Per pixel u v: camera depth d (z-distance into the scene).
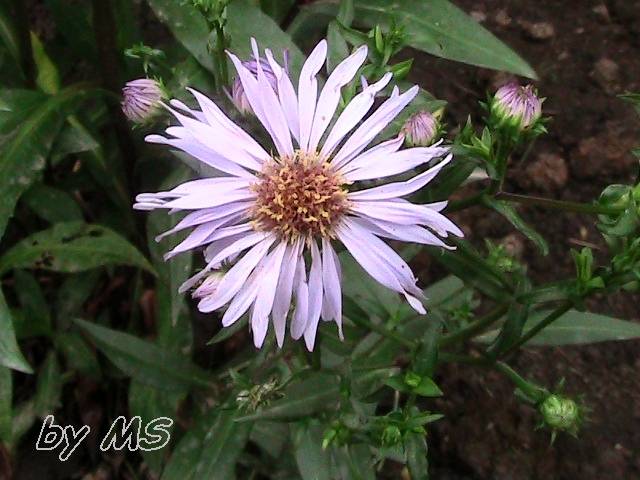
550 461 0.14
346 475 0.10
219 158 0.08
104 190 0.14
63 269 0.12
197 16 0.11
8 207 0.11
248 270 0.08
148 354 0.12
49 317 0.14
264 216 0.08
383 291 0.11
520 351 0.14
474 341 0.12
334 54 0.09
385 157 0.08
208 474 0.11
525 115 0.08
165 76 0.11
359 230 0.08
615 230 0.08
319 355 0.10
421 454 0.09
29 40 0.14
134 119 0.09
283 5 0.13
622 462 0.13
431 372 0.09
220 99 0.10
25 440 0.14
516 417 0.14
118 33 0.13
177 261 0.11
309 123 0.08
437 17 0.12
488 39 0.12
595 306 0.15
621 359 0.14
